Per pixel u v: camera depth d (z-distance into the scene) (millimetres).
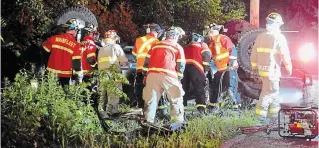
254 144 7398
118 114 8094
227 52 9922
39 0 11211
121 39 15328
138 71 9508
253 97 10617
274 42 8547
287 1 25422
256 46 8758
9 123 6594
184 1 17297
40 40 11352
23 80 7461
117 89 8109
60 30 8977
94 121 7719
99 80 8250
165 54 7984
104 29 14312
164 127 7535
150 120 8023
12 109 6891
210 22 17750
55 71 8492
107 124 7781
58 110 7152
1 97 7090
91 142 6949
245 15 20109
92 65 8992
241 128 8242
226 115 9438
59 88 7723
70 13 10570
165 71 7953
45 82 7918
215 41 10016
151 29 9500
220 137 7637
